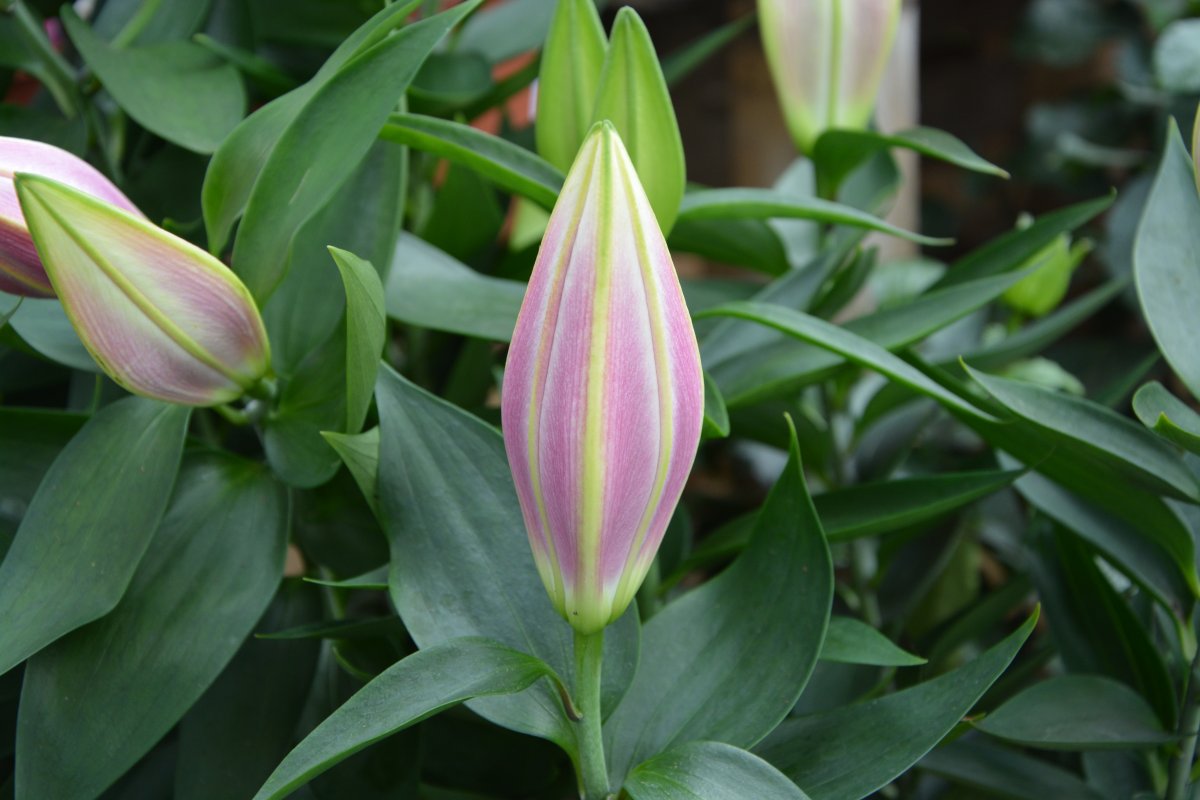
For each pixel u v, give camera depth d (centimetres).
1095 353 155
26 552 69
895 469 95
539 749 79
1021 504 101
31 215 64
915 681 85
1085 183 181
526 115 116
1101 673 80
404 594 67
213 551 72
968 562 104
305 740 62
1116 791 80
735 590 70
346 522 78
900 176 95
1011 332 96
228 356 69
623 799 67
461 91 87
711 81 174
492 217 84
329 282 75
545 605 68
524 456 61
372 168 76
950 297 78
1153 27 161
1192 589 75
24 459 75
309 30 88
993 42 216
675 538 82
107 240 65
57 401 88
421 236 85
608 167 59
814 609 68
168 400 69
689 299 88
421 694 63
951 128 222
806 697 82
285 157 70
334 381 72
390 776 74
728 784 64
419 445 69
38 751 68
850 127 85
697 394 61
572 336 59
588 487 60
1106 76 207
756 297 82
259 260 70
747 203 75
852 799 66
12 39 84
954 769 77
